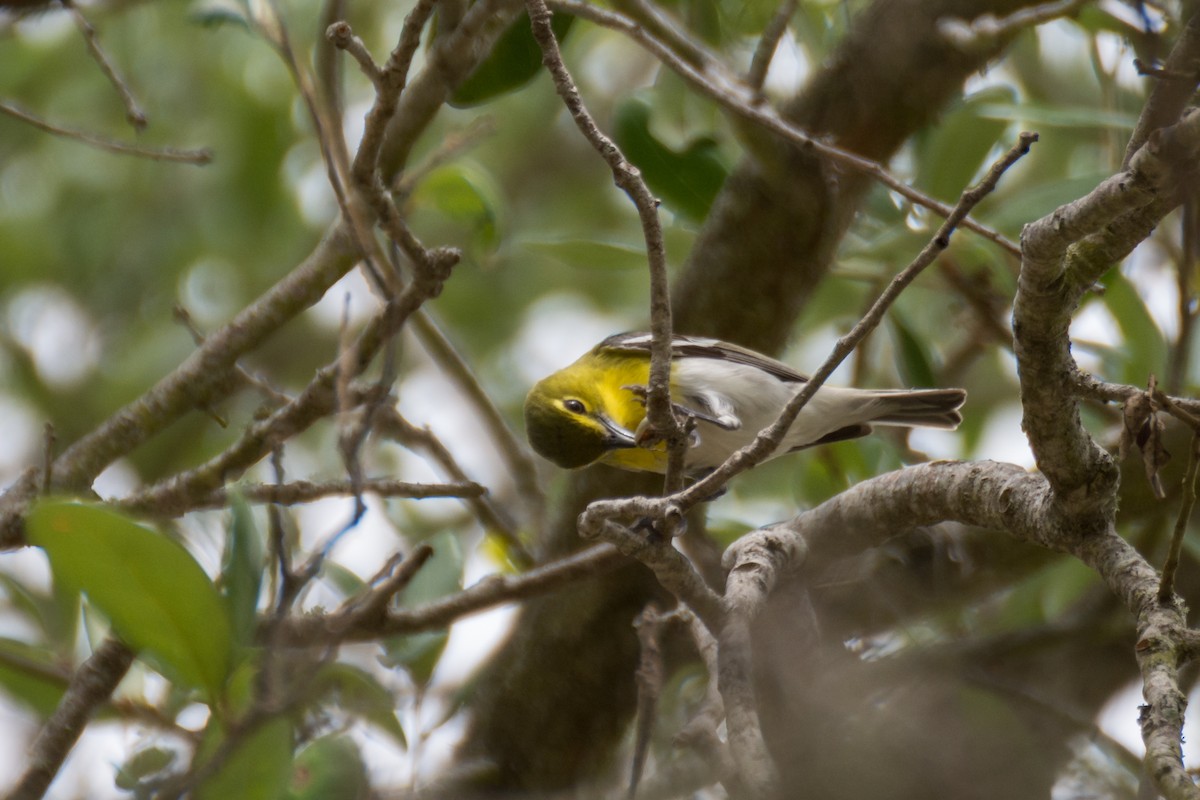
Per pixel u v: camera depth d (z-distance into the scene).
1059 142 14.35
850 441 11.98
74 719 7.16
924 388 11.29
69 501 5.94
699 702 10.35
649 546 6.35
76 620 9.05
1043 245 5.48
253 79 15.63
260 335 9.11
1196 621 11.07
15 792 7.04
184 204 16.22
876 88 10.02
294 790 7.05
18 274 16.56
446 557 9.71
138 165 16.19
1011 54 14.08
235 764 6.34
